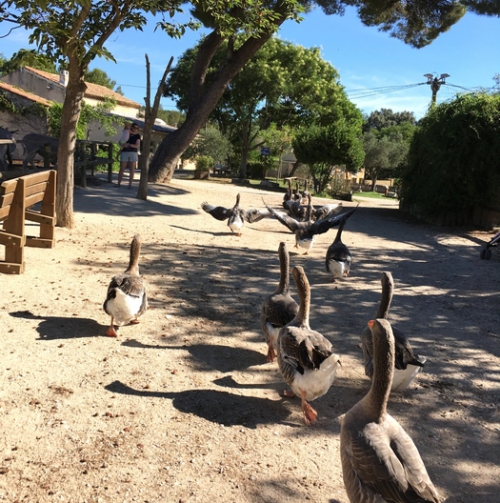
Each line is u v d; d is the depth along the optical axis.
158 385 4.89
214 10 10.73
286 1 11.70
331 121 41.97
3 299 6.53
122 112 42.06
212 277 8.84
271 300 5.57
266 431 4.32
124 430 4.12
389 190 52.88
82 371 4.99
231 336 6.30
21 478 3.48
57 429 4.04
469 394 5.33
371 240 14.67
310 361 4.15
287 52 38.75
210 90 21.53
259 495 3.53
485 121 17.14
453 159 17.70
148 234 11.87
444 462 4.11
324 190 36.12
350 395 5.09
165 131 39.56
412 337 6.88
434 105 19.56
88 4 7.79
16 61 9.08
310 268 10.34
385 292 5.27
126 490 3.45
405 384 4.84
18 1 8.20
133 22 9.78
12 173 14.25
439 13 23.62
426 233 16.70
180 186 22.23
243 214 13.05
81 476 3.54
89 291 7.24
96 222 12.13
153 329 6.24
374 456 2.87
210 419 4.42
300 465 3.91
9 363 4.96
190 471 3.71
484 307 8.58
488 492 3.79
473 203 17.98
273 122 43.50
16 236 7.41
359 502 2.96
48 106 26.03
